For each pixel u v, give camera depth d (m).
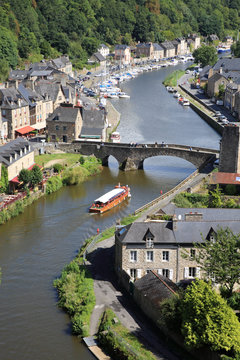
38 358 69.94
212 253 77.25
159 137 182.75
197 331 66.38
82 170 141.25
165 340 71.88
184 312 68.56
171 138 182.00
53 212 118.62
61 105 171.50
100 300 81.81
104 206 119.56
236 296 75.44
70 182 137.38
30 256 97.62
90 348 71.31
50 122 161.00
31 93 180.50
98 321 76.81
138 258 85.62
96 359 69.38
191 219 90.69
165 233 85.94
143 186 137.75
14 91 170.50
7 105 164.12
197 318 66.75
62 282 86.69
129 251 85.38
